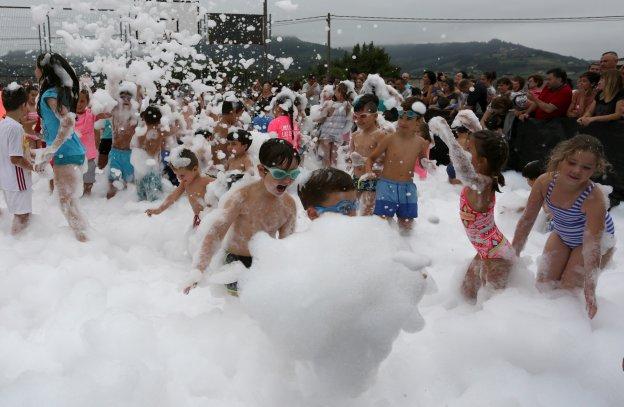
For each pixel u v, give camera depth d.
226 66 6.53
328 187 2.40
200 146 5.82
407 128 5.15
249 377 2.43
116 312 2.98
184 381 2.45
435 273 4.28
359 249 2.13
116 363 2.45
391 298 2.09
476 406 2.29
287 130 7.74
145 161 6.56
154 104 6.66
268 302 2.12
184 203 6.58
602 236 3.25
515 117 8.80
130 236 5.36
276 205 3.13
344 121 8.19
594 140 3.04
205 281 3.01
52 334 2.89
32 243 4.67
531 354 2.77
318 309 2.01
